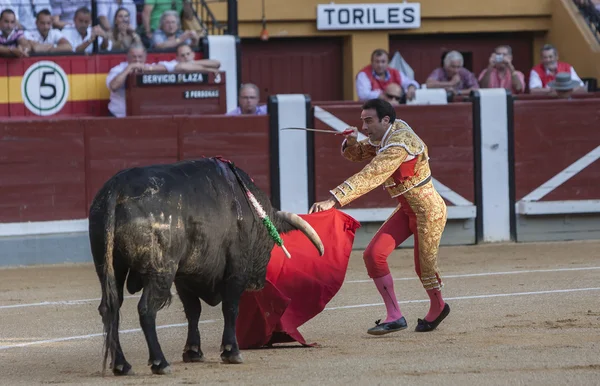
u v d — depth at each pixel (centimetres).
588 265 2159
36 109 2684
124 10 2775
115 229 1073
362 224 2548
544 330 1405
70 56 2702
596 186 2648
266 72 3641
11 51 2641
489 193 2609
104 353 1111
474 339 1342
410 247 2536
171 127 2455
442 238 2600
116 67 2684
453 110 2588
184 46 2681
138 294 1911
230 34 2934
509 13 3694
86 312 1714
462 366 1134
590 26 3559
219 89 2655
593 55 3462
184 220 1111
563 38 3644
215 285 1209
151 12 2888
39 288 2005
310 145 2516
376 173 1308
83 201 2416
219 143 2477
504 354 1207
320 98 3688
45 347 1400
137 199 1081
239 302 1325
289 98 2502
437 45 3738
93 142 2417
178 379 1096
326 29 3572
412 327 1491
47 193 2391
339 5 3566
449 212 2584
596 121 2642
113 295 1068
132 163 2438
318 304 1377
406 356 1222
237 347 1212
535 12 3706
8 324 1603
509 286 1881
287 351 1318
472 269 2145
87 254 2417
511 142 2616
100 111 2727
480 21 3706
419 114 2577
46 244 2388
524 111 2620
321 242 1308
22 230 2370
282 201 2503
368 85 2862
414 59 3731
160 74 2609
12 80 2664
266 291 1307
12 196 2369
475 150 2600
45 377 1155
